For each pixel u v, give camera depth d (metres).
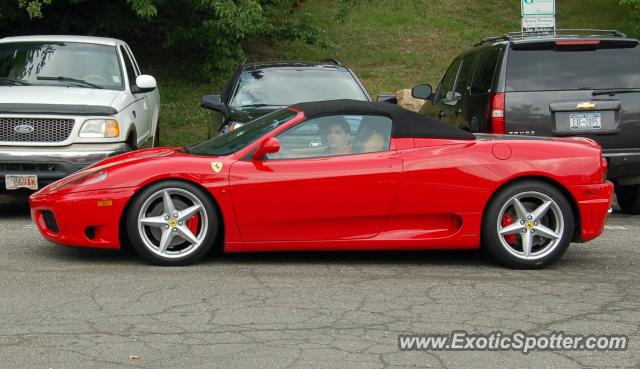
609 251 8.27
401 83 18.31
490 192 7.30
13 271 7.10
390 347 5.30
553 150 7.43
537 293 6.62
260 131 7.47
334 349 5.25
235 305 6.16
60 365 4.95
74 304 6.14
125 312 5.96
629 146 9.64
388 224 7.35
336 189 7.22
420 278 7.05
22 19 16.92
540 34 10.45
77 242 7.23
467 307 6.20
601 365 5.06
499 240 7.34
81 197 7.16
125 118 10.38
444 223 7.39
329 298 6.38
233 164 7.21
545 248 7.41
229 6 15.59
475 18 21.92
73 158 9.73
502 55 9.71
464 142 7.41
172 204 7.20
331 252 8.00
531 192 7.33
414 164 7.29
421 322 5.82
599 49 9.72
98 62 11.40
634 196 10.49
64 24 17.16
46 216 7.46
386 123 7.42
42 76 11.03
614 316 6.02
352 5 18.19
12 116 9.68
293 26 18.34
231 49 17.52
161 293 6.45
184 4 16.91
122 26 17.41
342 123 7.41
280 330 5.61
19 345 5.28
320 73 11.70
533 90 9.58
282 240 7.28
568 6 21.73
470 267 7.49
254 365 4.96
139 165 7.22
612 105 9.58
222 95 11.98
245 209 7.19
